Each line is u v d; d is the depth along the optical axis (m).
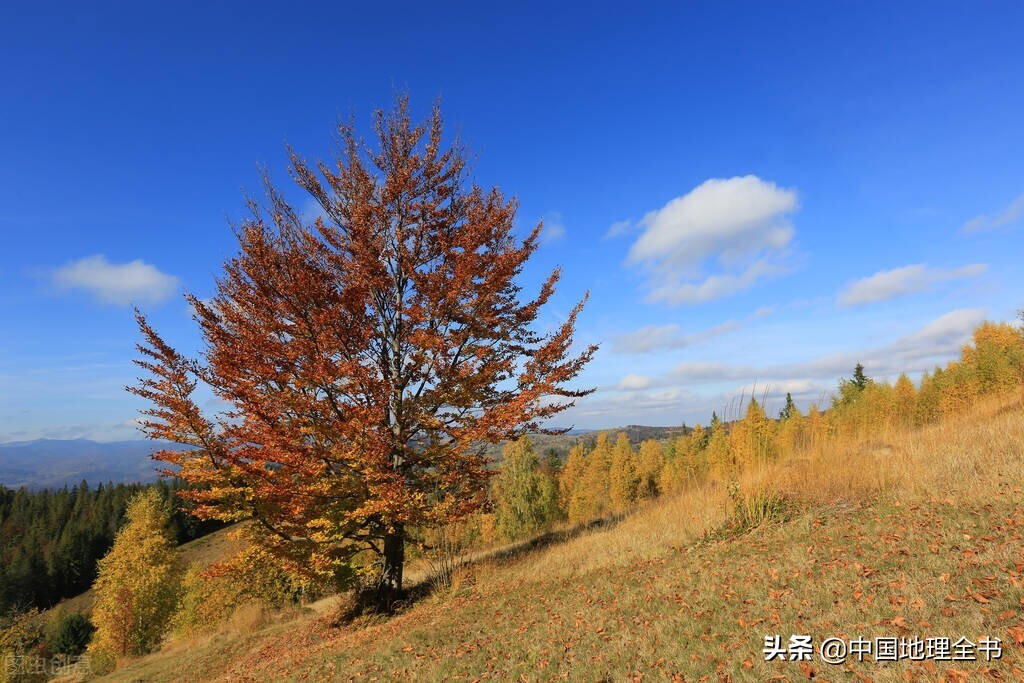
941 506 7.84
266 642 12.77
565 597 8.70
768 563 7.45
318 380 9.48
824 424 12.59
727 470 12.54
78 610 64.94
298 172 11.65
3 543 84.12
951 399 24.33
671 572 8.43
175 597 29.86
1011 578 5.12
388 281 11.09
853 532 7.77
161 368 9.54
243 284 10.40
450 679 6.44
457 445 10.44
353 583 12.29
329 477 10.11
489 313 11.03
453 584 11.28
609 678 5.51
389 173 11.92
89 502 97.75
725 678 4.82
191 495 9.83
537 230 11.51
